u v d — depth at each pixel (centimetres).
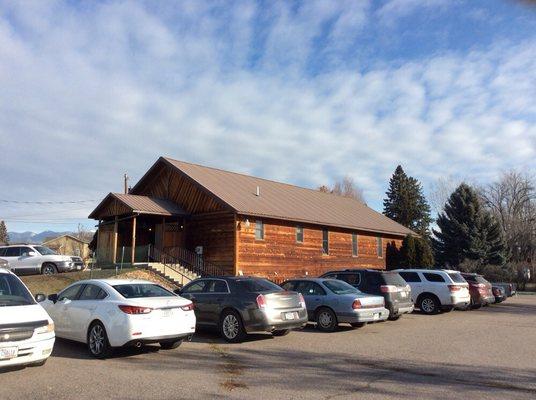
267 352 1066
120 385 770
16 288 938
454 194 5059
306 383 794
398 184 6925
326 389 756
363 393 734
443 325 1563
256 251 2573
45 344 835
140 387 759
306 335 1323
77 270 2545
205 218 2608
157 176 2875
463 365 941
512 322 1664
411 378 833
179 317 1024
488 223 4894
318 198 3662
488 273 4597
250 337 1280
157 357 999
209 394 722
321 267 3023
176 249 2628
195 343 1180
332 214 3262
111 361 957
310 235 2970
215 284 1274
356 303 1374
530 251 5919
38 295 1009
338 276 1656
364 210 4028
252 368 903
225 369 893
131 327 951
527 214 6406
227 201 2469
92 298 1061
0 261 2431
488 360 993
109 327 968
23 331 806
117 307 979
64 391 731
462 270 4575
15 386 757
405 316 1838
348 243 3328
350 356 1024
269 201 2841
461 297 1909
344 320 1374
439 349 1113
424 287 1930
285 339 1248
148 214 2512
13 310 841
